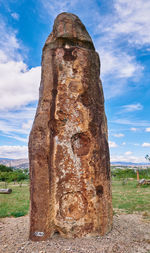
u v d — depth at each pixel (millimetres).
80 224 4363
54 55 4926
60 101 4719
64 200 4480
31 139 4551
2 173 26609
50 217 4309
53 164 4504
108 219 4688
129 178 22609
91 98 4879
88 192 4477
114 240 4254
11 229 5211
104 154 4805
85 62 4926
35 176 4359
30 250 3783
